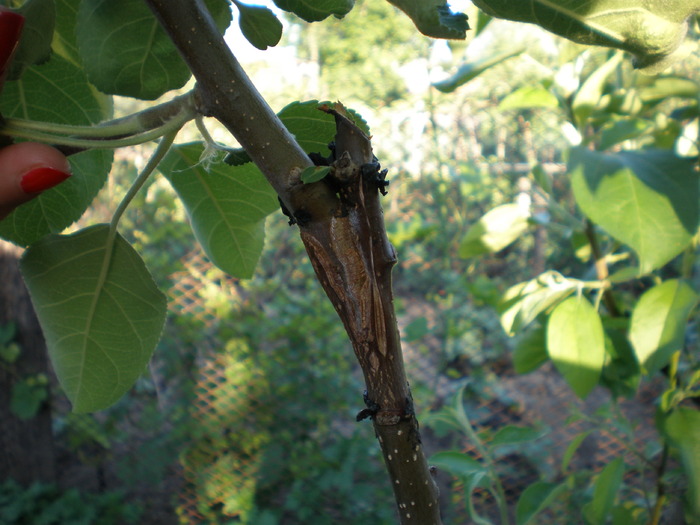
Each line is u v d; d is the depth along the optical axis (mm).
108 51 189
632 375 448
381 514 1211
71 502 1253
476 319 1539
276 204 227
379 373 153
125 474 1321
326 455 1258
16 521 1209
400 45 2109
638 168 318
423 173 1643
